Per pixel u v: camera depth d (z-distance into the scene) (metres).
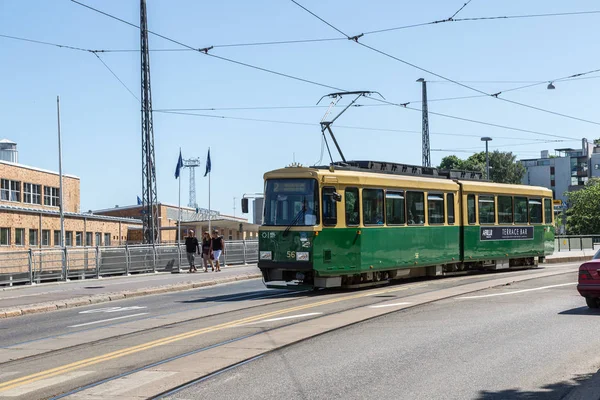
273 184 22.23
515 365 10.19
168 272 37.69
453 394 8.55
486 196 29.00
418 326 14.07
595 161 143.62
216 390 9.06
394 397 8.46
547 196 33.47
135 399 8.67
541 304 17.38
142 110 40.03
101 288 26.48
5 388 9.56
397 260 24.08
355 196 22.59
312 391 8.84
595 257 16.62
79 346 13.22
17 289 27.72
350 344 12.20
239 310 18.08
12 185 60.44
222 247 36.97
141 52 39.44
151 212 39.91
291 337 13.05
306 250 21.36
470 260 27.88
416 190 25.17
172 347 12.52
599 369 9.81
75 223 60.41
